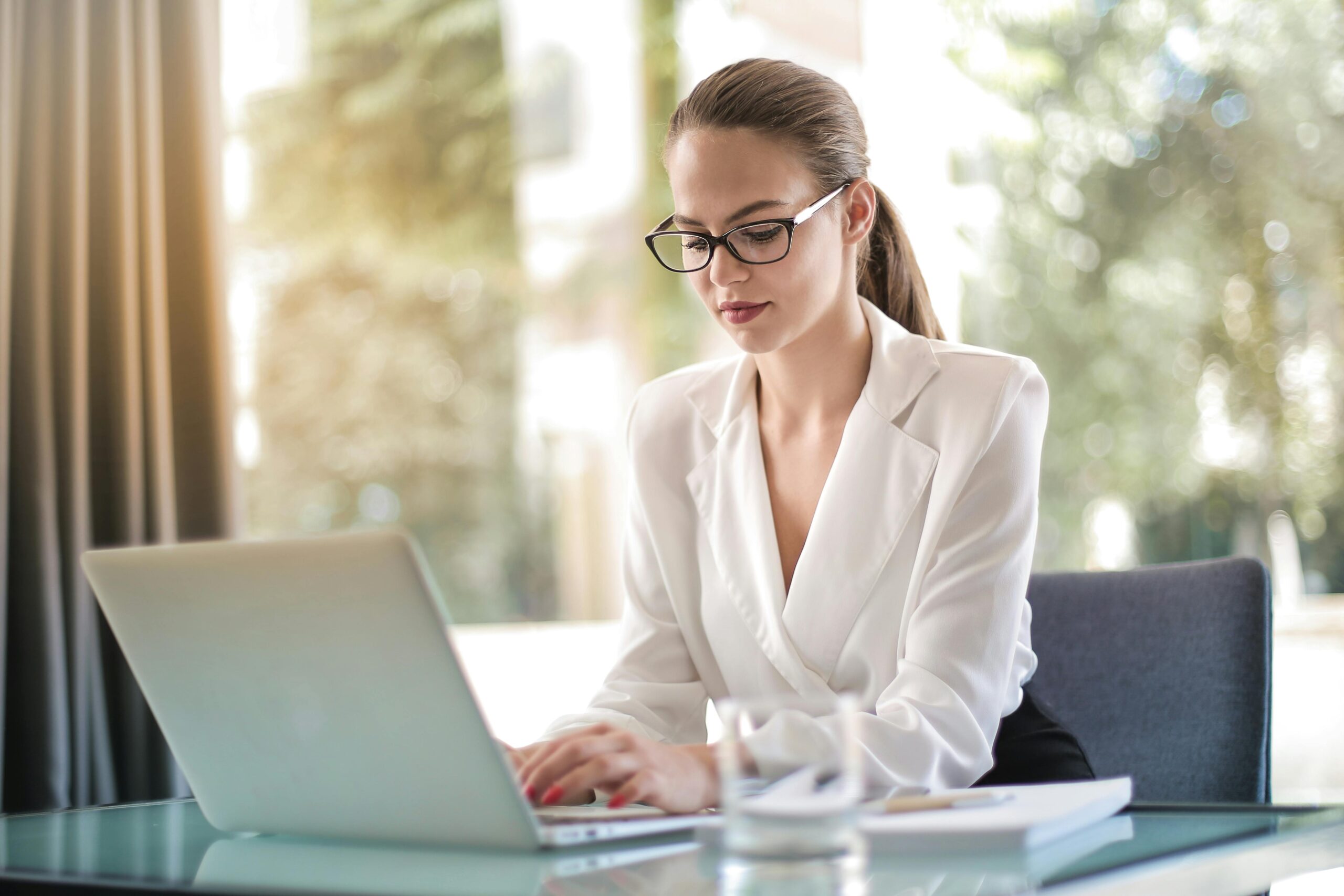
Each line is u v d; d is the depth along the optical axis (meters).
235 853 0.79
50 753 1.84
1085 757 1.27
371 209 6.87
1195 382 2.95
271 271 6.86
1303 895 2.06
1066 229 3.14
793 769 0.65
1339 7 2.78
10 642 1.87
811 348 1.30
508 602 6.80
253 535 6.83
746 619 1.30
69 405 1.94
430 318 7.00
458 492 6.97
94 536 2.01
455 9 6.59
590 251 6.52
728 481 1.34
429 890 0.63
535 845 0.74
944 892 0.60
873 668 1.23
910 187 3.21
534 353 6.84
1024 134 3.20
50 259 1.96
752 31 3.87
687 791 0.85
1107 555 3.02
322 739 0.78
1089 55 3.13
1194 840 0.75
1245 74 2.91
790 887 0.62
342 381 6.95
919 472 1.23
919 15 3.28
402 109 6.78
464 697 0.71
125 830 0.91
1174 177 3.01
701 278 1.21
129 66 2.04
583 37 6.26
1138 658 1.36
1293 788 2.60
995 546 1.17
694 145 1.18
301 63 6.66
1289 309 2.83
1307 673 2.63
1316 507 2.75
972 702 1.10
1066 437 3.11
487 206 6.82
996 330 3.21
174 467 2.11
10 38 1.91
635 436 1.42
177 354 2.11
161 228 2.09
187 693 0.83
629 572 1.42
